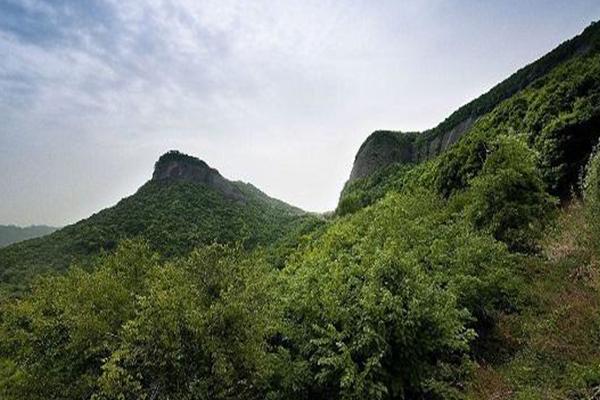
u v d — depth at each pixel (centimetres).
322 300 1230
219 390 1151
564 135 3025
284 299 1344
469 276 1441
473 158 3456
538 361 1196
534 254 1859
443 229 1880
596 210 1403
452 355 1325
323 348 1131
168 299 1155
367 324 1091
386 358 1088
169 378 1153
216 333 1165
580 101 3142
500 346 1422
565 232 1780
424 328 1116
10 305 1662
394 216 2070
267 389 1222
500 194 1889
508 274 1498
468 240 1656
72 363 1427
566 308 1365
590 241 1425
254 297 1272
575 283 1513
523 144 2017
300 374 1172
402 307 1130
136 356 1184
